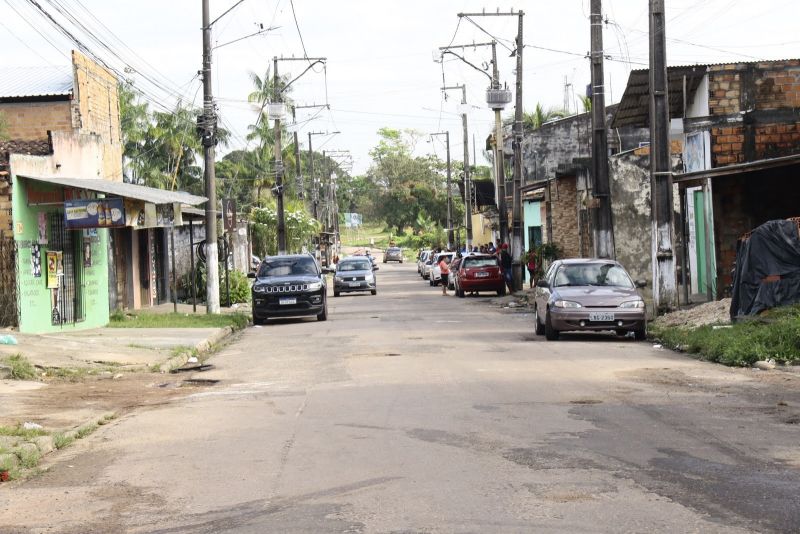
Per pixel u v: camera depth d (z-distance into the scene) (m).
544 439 9.45
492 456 8.73
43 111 30.66
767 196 26.83
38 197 22.38
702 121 27.92
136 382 15.63
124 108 70.62
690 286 31.09
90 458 9.57
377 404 12.07
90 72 32.06
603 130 26.30
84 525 7.00
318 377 15.23
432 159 148.00
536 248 40.97
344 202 171.62
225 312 32.88
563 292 20.31
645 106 31.61
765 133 27.58
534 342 19.98
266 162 89.31
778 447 8.82
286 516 6.91
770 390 12.44
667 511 6.68
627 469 8.05
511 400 12.03
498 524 6.46
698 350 17.11
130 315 29.81
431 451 9.05
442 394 12.73
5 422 11.41
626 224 34.38
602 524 6.39
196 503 7.47
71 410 12.60
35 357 17.64
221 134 73.31
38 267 22.50
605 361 16.14
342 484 7.85
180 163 76.31
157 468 8.88
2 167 21.16
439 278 54.94
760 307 18.52
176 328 25.38
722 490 7.25
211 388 14.66
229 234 39.97
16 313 21.44
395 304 37.19
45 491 8.19
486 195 77.88
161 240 38.38
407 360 17.02
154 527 6.83
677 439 9.28
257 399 13.05
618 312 19.62
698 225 29.94
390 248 116.00
